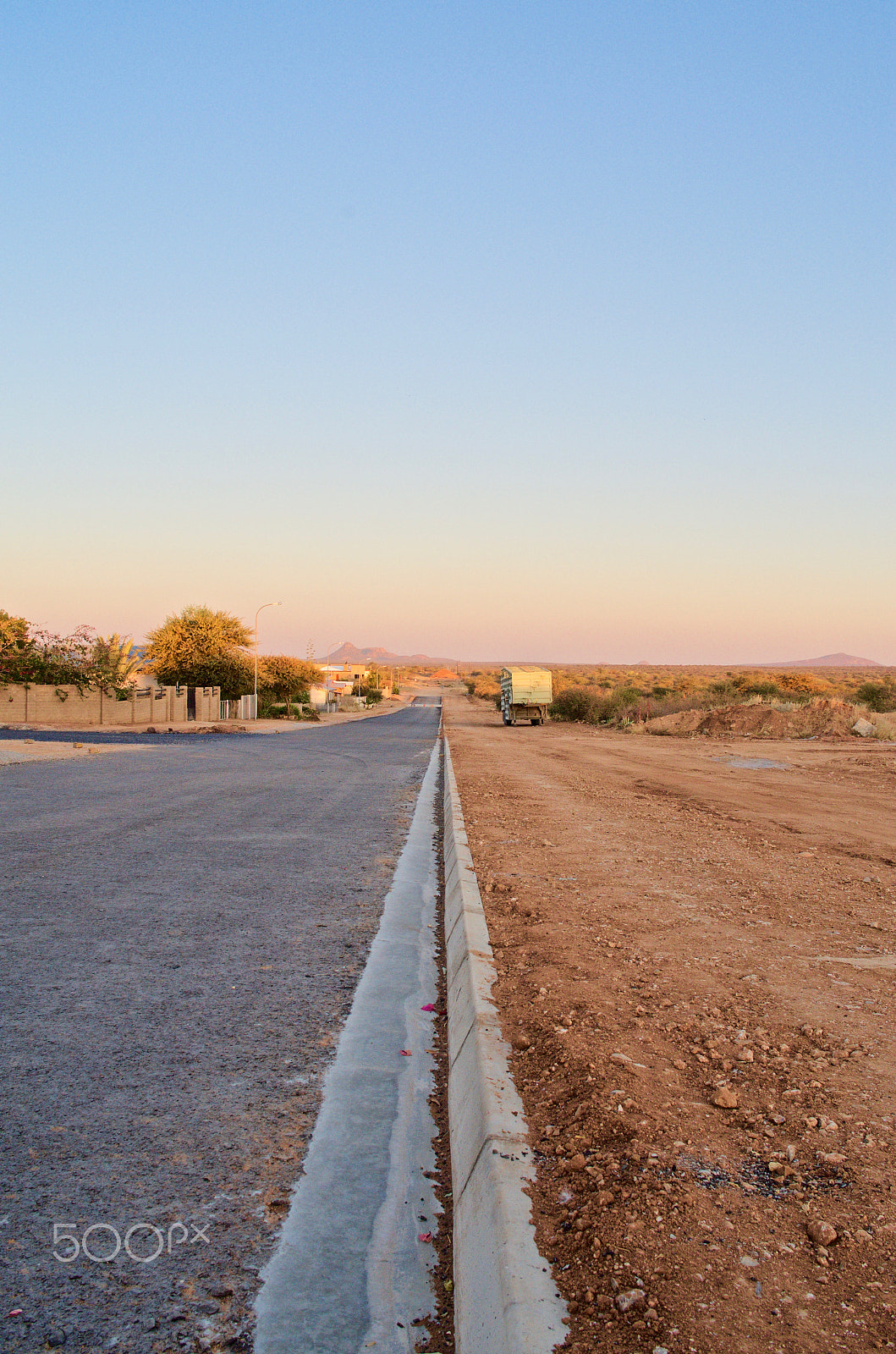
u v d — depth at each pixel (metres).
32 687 45.81
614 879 9.23
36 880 9.12
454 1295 2.81
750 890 8.67
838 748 33.00
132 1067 4.55
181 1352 2.56
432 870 10.58
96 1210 3.26
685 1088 4.02
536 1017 4.98
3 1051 4.71
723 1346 2.29
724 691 59.00
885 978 5.79
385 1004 5.74
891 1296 2.50
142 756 28.16
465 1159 3.60
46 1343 2.57
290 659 96.25
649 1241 2.75
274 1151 3.77
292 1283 2.91
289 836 12.65
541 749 33.88
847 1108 3.79
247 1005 5.59
